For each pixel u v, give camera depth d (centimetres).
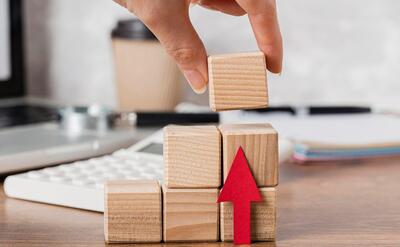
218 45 111
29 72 126
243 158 52
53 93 125
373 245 51
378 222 56
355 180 70
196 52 54
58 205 60
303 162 77
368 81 107
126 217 52
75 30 121
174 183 52
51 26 124
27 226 55
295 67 109
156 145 72
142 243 52
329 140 78
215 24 111
